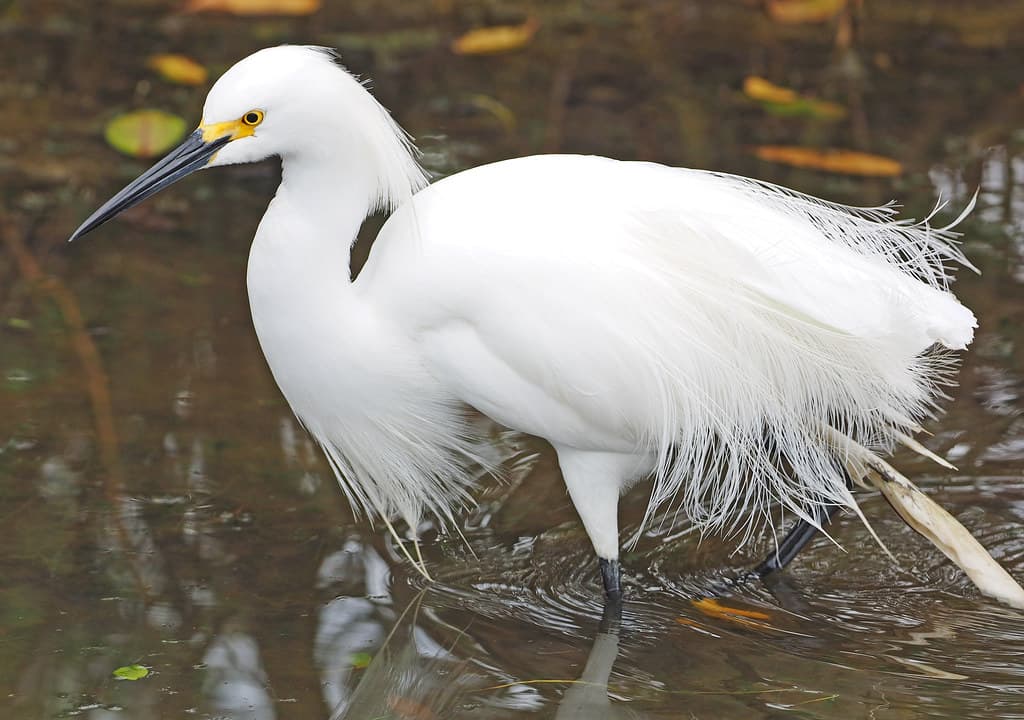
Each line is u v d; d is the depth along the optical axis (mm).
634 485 8250
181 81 12547
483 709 6289
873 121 12281
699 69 13266
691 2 14664
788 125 12203
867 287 6754
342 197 6836
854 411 7113
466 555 7641
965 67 13281
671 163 11430
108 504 7816
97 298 9828
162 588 7152
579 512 7254
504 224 6742
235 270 10219
